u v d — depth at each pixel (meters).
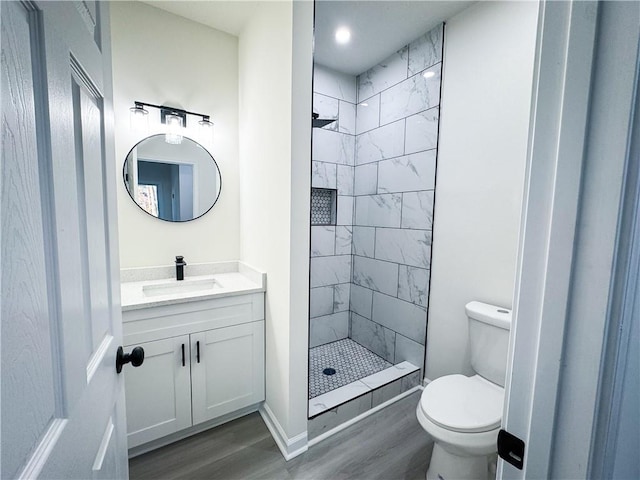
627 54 0.33
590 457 0.38
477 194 1.78
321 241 2.65
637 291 0.37
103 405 0.67
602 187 0.35
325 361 2.48
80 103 0.57
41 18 0.41
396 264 2.37
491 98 1.69
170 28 1.88
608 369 0.37
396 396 2.06
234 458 1.54
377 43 2.16
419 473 1.47
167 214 1.97
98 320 0.65
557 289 0.39
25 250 0.37
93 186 0.64
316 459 1.54
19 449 0.34
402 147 2.26
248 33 1.90
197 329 1.60
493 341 1.54
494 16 1.66
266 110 1.66
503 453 0.47
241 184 2.16
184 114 1.94
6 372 0.32
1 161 0.32
